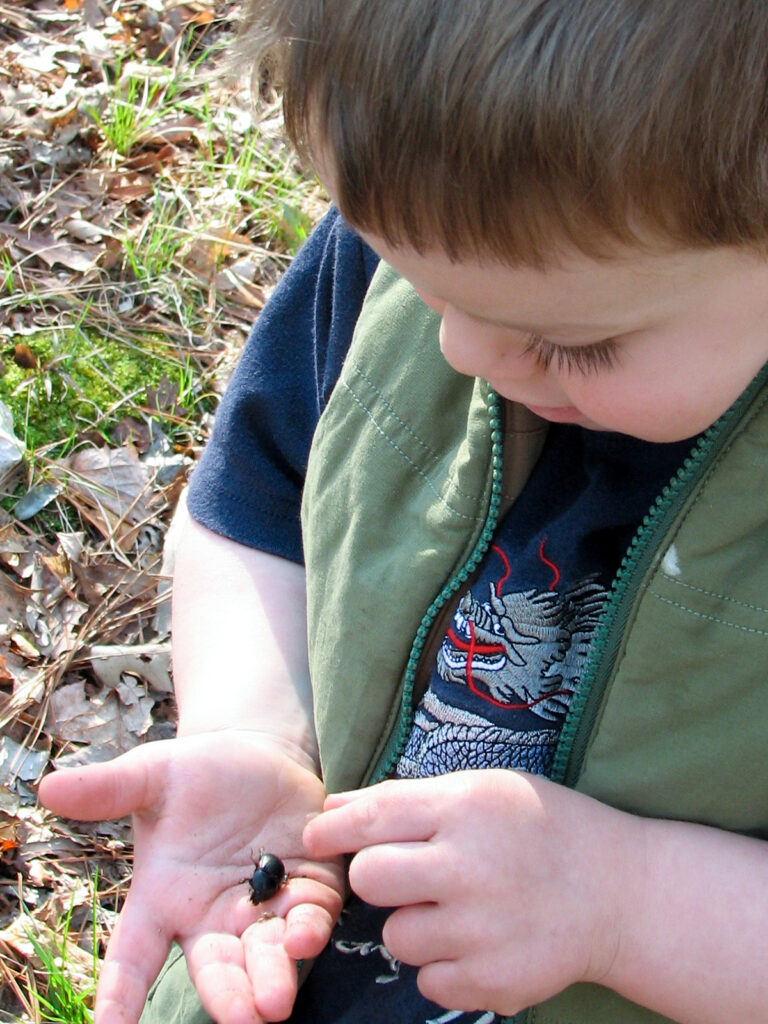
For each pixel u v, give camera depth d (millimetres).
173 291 905
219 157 1063
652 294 306
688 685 386
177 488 803
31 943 592
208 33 1193
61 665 711
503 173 287
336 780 454
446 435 440
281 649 499
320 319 499
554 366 333
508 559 424
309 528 474
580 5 277
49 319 858
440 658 438
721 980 383
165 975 462
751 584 371
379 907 453
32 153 1002
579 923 384
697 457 369
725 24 277
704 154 283
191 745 444
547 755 430
